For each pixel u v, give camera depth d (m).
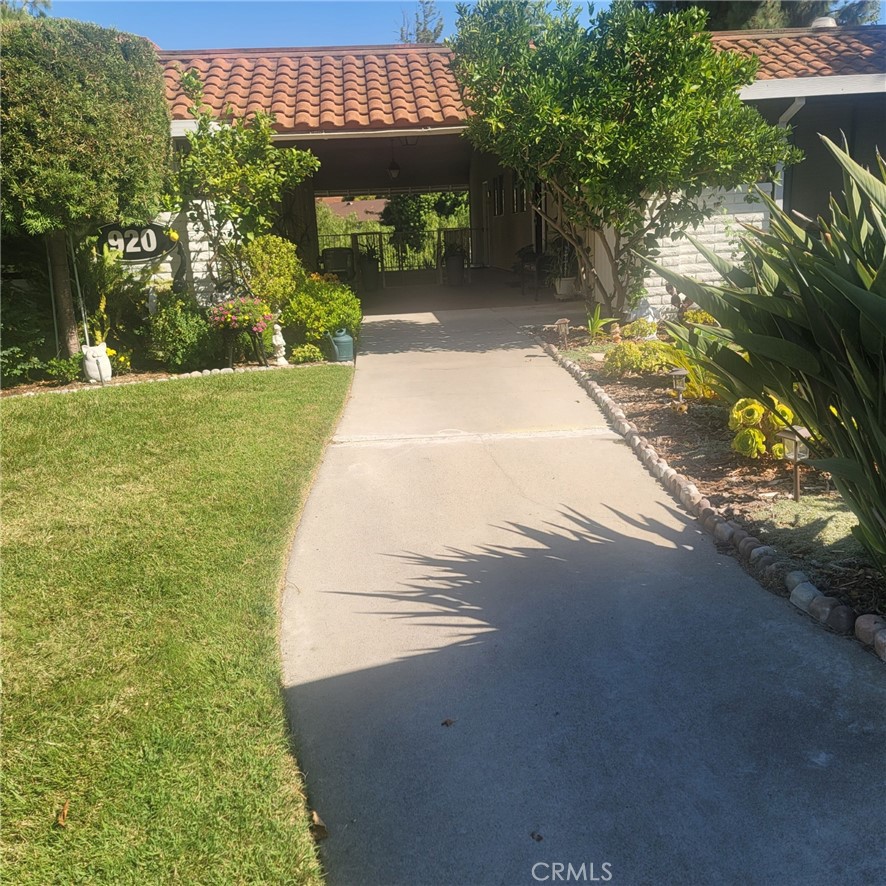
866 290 2.69
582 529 4.52
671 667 3.13
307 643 3.41
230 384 8.30
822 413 3.35
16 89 7.35
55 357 9.32
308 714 2.92
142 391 8.09
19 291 9.22
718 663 3.14
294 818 2.38
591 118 8.90
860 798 2.40
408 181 26.22
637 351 8.00
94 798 2.44
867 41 12.56
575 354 9.37
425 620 3.57
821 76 10.98
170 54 12.87
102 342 9.27
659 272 3.46
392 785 2.54
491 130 9.41
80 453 5.95
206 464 5.61
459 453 5.90
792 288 3.17
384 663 3.24
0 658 3.22
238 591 3.77
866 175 2.93
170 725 2.79
